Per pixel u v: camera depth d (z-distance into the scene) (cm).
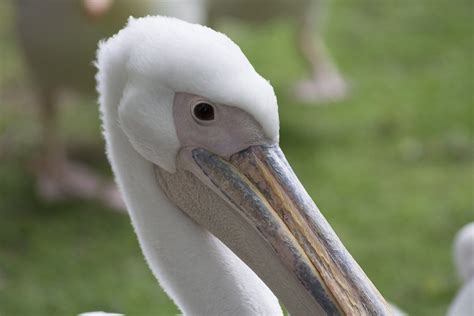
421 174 1359
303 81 1627
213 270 595
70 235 1232
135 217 607
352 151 1419
